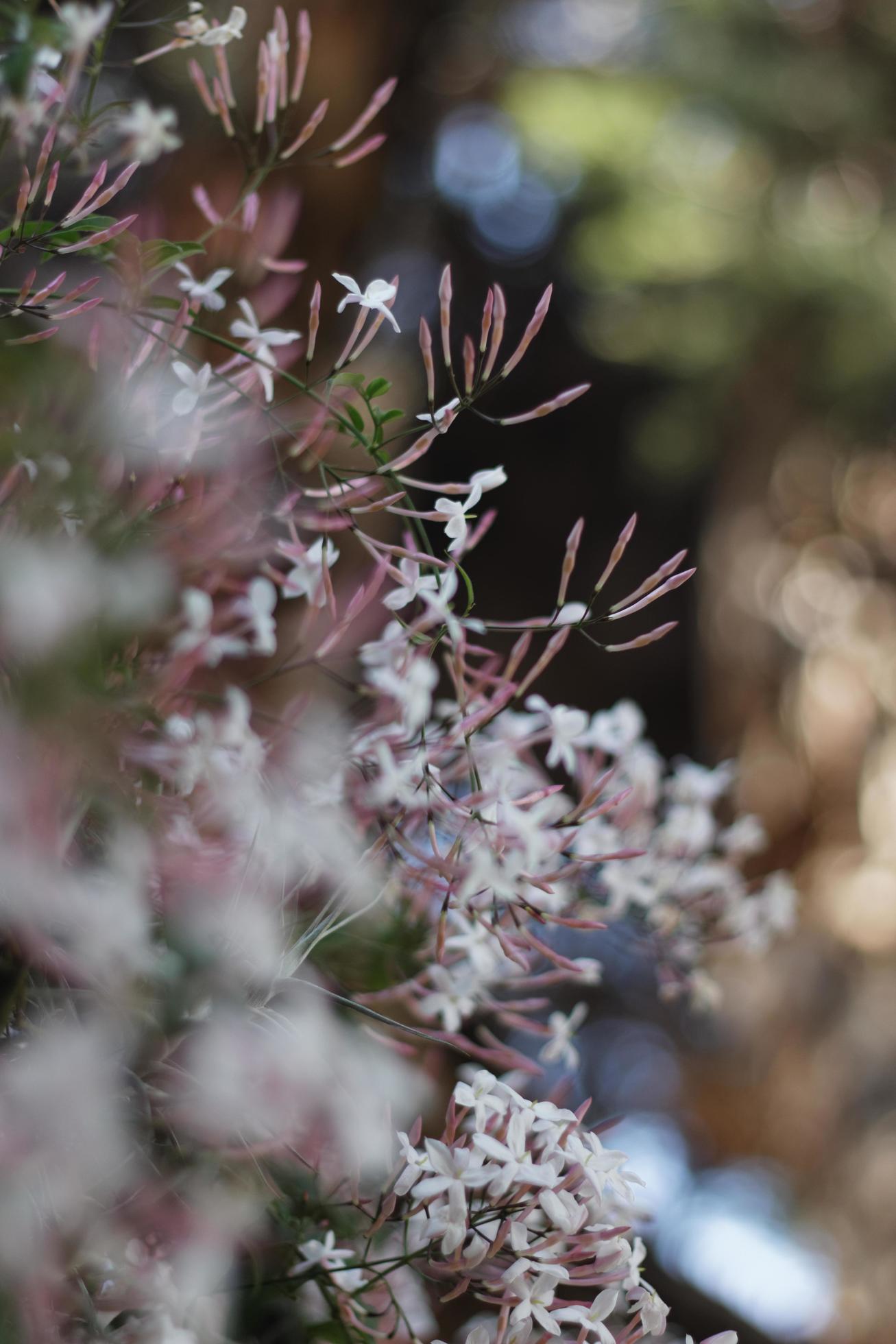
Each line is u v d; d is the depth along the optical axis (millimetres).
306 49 754
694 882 829
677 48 3496
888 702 3787
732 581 3982
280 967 673
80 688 642
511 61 3561
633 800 796
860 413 3793
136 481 701
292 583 720
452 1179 681
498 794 713
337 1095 643
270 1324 721
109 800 659
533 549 5707
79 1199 633
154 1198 645
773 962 3494
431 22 3043
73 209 710
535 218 4742
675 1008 4195
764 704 3902
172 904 658
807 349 3672
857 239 3469
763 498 3959
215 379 720
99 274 718
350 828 718
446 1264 690
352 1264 720
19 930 640
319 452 743
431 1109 745
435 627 748
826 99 3404
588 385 712
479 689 733
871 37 3506
